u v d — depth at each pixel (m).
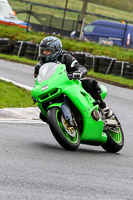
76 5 131.50
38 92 13.39
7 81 29.73
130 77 45.16
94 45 62.69
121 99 31.95
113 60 46.25
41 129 18.27
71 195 8.99
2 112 20.23
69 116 13.21
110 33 72.94
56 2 128.00
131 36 73.12
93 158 13.36
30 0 120.31
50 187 9.37
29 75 36.41
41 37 60.16
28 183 9.45
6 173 10.02
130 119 24.72
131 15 140.12
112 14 133.88
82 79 14.60
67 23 80.69
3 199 8.22
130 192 9.80
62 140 13.13
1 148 12.79
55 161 11.96
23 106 23.08
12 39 57.66
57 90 13.37
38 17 82.12
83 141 14.29
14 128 17.30
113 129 15.62
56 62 14.25
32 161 11.57
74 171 11.13
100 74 45.59
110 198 9.13
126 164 13.19
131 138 19.06
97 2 144.62
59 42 14.13
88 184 10.02
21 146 13.55
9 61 45.88
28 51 50.28
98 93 14.65
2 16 66.00
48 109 13.44
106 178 10.86
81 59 47.22
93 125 14.08
